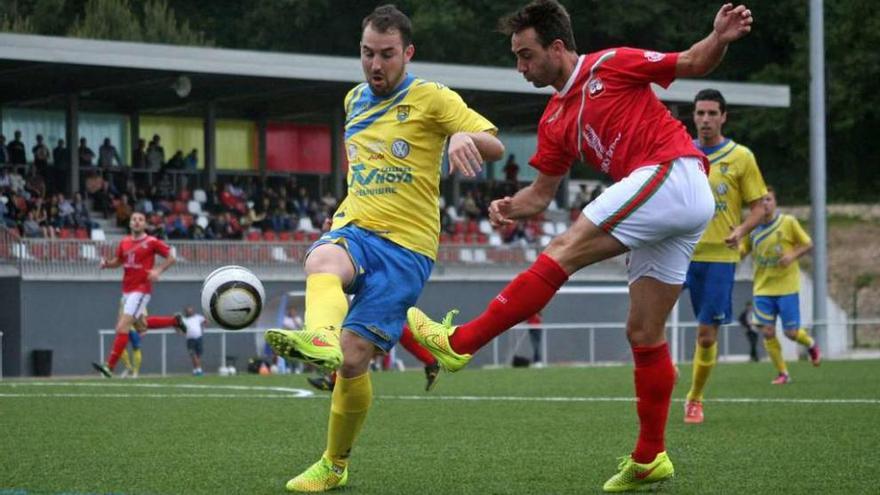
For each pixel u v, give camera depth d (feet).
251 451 58.18
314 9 329.31
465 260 228.84
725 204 74.43
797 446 59.77
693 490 46.14
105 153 237.45
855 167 402.72
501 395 97.45
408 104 45.75
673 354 202.80
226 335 194.39
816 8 211.41
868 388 103.50
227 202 236.22
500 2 343.67
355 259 44.68
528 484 47.85
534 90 246.47
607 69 45.62
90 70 212.23
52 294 191.83
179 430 68.13
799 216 381.19
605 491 46.19
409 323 45.19
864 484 47.50
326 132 272.51
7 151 225.15
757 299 115.65
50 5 251.39
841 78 386.11
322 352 40.01
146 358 190.39
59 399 91.91
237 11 332.19
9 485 46.98
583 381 118.93
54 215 210.38
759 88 265.13
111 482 47.85
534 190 49.52
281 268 211.61
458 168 42.68
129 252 132.67
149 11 270.26
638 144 45.11
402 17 46.01
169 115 257.55
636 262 46.57
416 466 53.11
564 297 221.46
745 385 109.29
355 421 45.93
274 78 223.92
